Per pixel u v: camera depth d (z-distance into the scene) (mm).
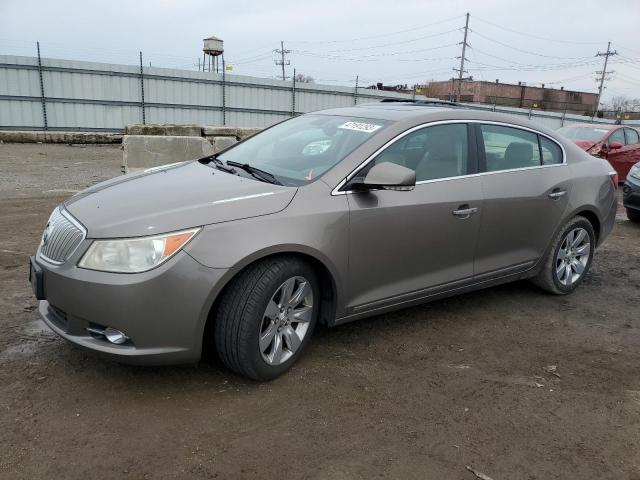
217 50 34344
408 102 4723
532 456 2709
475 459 2660
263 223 3047
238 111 28016
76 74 24125
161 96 26078
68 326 2939
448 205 3842
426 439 2791
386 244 3572
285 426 2828
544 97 67688
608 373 3611
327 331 3994
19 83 23188
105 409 2885
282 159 3816
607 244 7223
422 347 3838
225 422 2832
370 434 2805
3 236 6094
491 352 3832
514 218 4320
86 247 2855
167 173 3793
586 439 2875
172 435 2703
